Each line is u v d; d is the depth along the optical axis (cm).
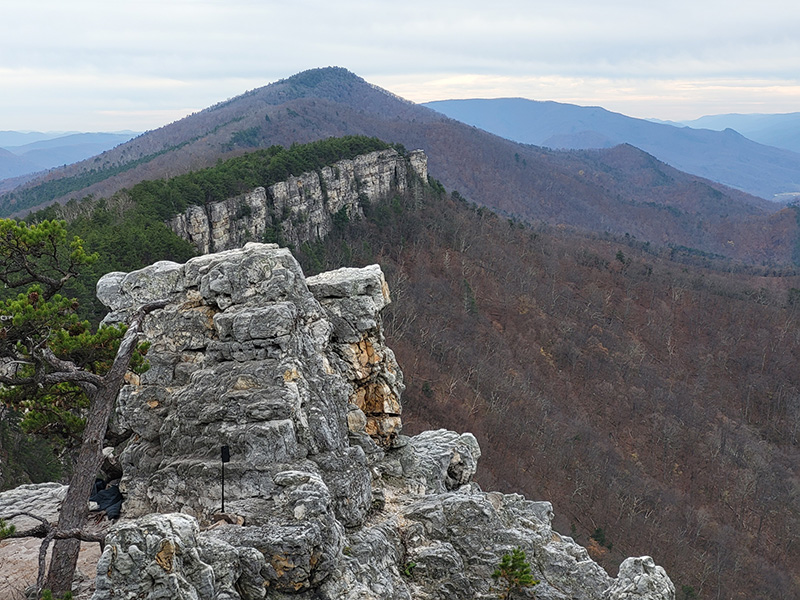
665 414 14912
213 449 2105
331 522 1919
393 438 2678
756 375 17312
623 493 11394
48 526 1856
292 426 2091
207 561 1684
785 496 13138
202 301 2381
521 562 2323
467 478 3002
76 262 2359
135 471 2234
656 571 2391
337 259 15325
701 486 13250
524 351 15388
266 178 14938
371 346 2620
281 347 2188
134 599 1538
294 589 1800
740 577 10656
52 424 2486
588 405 14738
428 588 2242
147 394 2291
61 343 2214
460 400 11812
